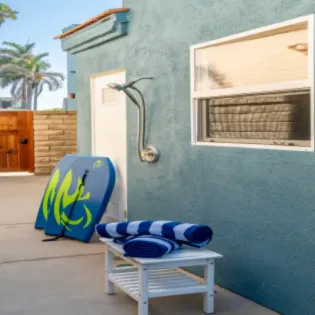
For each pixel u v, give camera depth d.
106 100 8.16
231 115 5.34
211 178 5.53
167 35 6.20
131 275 5.23
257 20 4.88
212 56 5.52
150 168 6.65
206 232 4.86
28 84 80.94
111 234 5.11
